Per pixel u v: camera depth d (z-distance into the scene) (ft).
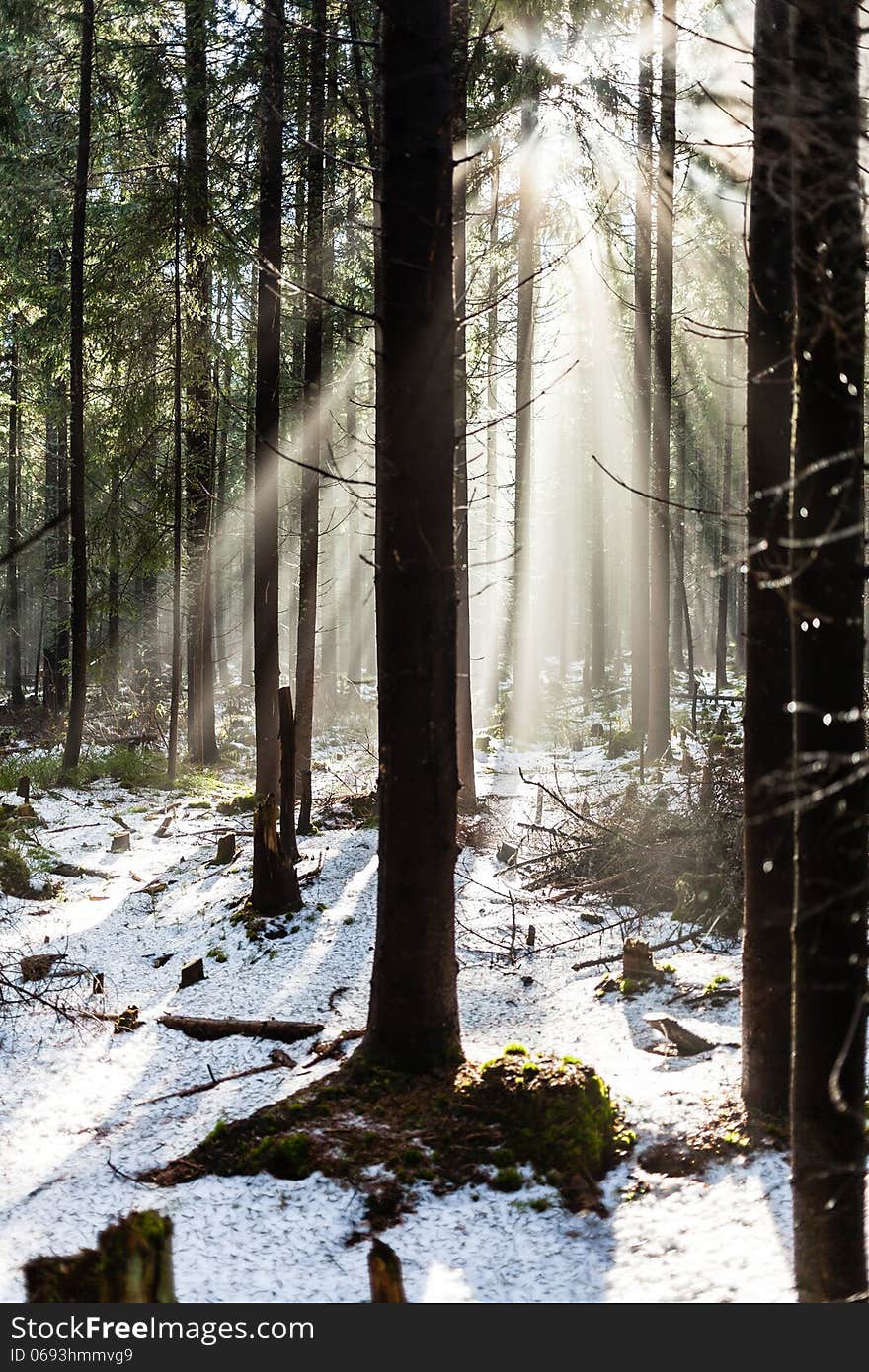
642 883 25.18
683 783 34.35
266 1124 15.02
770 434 13.83
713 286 52.31
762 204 13.74
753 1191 12.82
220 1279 12.06
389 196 15.79
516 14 27.94
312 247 37.65
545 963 22.40
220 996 21.43
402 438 15.85
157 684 80.12
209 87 37.45
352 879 28.37
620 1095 15.35
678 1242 12.18
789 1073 14.07
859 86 8.77
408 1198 13.43
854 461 9.17
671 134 35.29
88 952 25.39
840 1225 9.68
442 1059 16.12
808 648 9.43
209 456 54.19
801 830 9.65
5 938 26.30
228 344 49.11
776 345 13.70
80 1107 17.02
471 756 38.01
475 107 31.19
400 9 15.66
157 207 44.75
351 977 21.70
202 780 50.78
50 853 34.91
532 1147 13.92
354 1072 16.17
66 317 53.42
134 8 45.98
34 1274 11.60
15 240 53.67
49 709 74.38
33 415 78.79
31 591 97.04
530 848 32.24
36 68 48.60
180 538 48.88
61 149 50.31
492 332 40.57
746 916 14.61
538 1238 12.60
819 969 9.59
